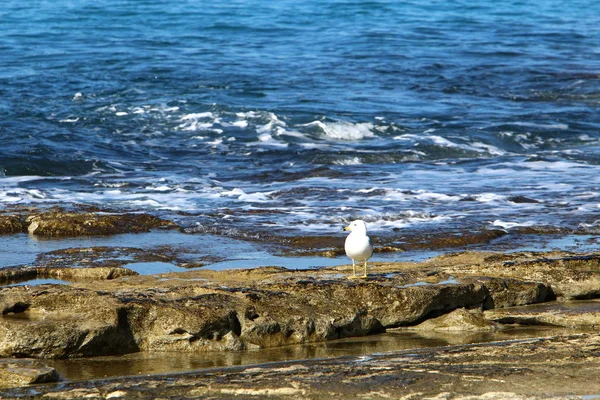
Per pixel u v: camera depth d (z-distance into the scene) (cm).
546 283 2005
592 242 2511
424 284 1880
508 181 3338
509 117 4531
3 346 1546
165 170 3519
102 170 3491
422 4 8656
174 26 7162
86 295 1664
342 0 8681
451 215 2806
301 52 6200
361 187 3206
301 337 1706
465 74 5628
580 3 9419
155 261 2258
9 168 3425
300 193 3116
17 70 5350
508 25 7750
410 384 1309
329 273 1981
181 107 4578
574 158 3788
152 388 1324
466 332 1791
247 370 1420
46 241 2467
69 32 6781
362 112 4559
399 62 5916
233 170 3544
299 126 4291
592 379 1323
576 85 5375
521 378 1328
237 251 2394
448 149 3906
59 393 1320
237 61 5822
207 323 1636
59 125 4156
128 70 5441
